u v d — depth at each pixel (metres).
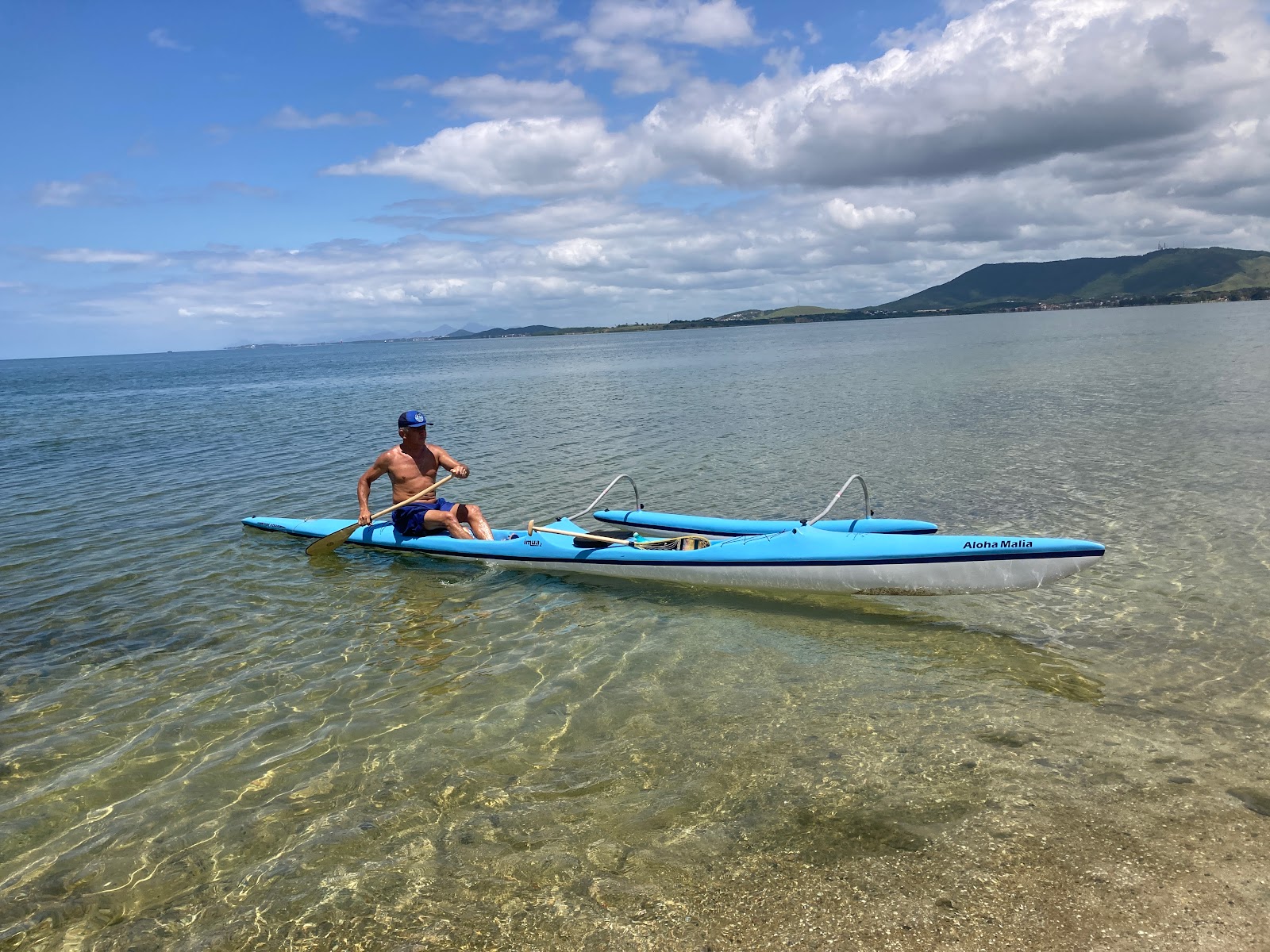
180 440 19.62
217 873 3.65
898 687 5.32
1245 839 3.49
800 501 10.85
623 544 8.04
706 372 41.34
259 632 6.75
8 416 28.52
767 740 4.64
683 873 3.46
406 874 3.56
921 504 10.27
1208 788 3.93
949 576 6.67
